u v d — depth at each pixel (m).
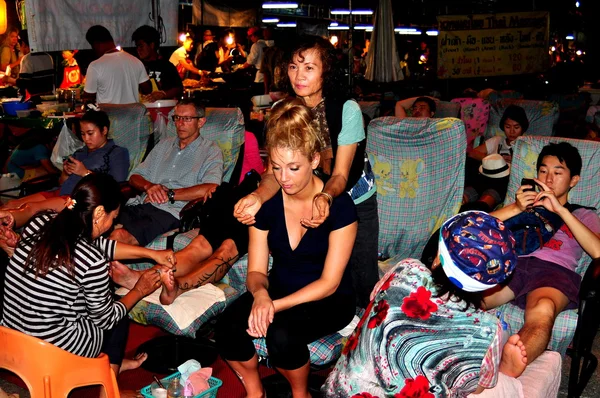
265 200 3.06
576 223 3.67
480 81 12.34
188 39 12.68
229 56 13.77
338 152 3.33
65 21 7.00
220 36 15.27
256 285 3.06
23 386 3.89
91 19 7.27
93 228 3.16
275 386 3.74
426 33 18.41
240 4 12.15
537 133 6.47
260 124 7.28
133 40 7.87
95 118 5.52
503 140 6.38
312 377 3.83
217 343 3.16
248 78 11.11
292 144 2.80
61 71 9.67
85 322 3.17
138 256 3.62
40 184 6.19
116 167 5.55
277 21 15.55
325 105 3.33
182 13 14.09
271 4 11.73
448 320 2.40
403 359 2.44
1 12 10.19
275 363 3.01
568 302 3.59
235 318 3.13
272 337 2.95
